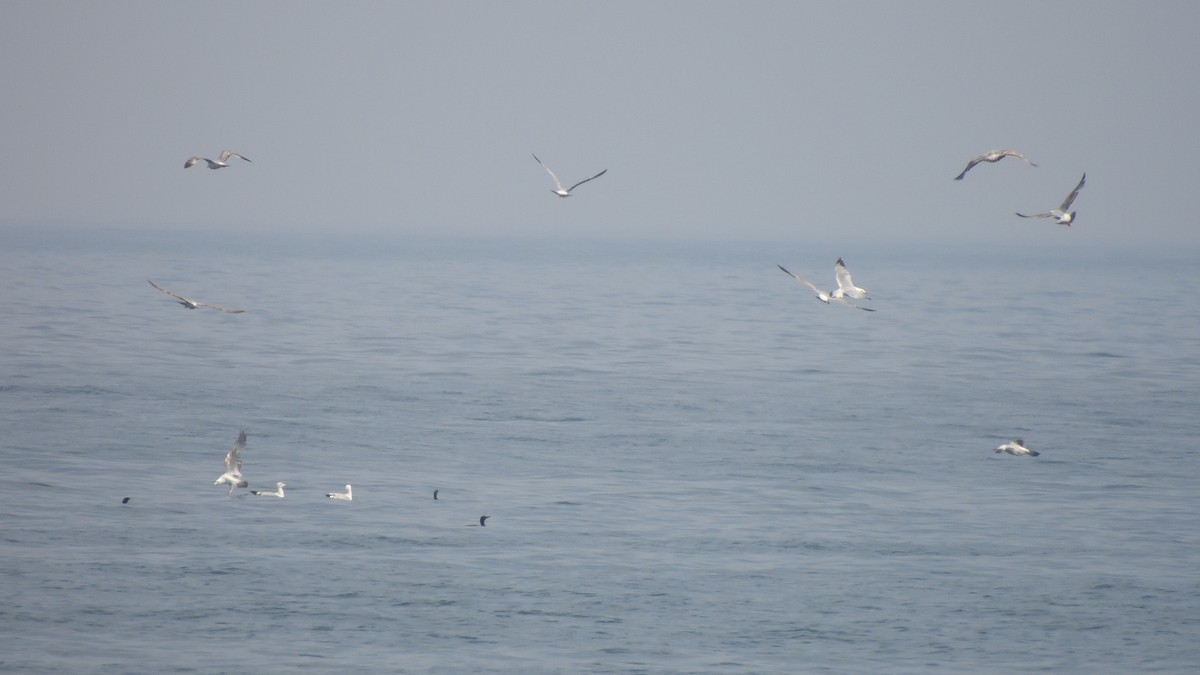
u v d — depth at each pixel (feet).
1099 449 191.83
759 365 288.51
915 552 138.21
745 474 172.55
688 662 109.09
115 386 231.50
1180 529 148.05
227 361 273.13
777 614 119.96
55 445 179.42
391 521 146.30
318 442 187.93
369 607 119.65
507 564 131.75
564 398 232.32
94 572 126.21
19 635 111.24
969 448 191.72
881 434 201.46
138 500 152.05
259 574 127.13
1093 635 116.06
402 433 195.72
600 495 159.74
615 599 122.62
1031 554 137.69
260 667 106.83
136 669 105.70
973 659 111.04
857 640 114.01
